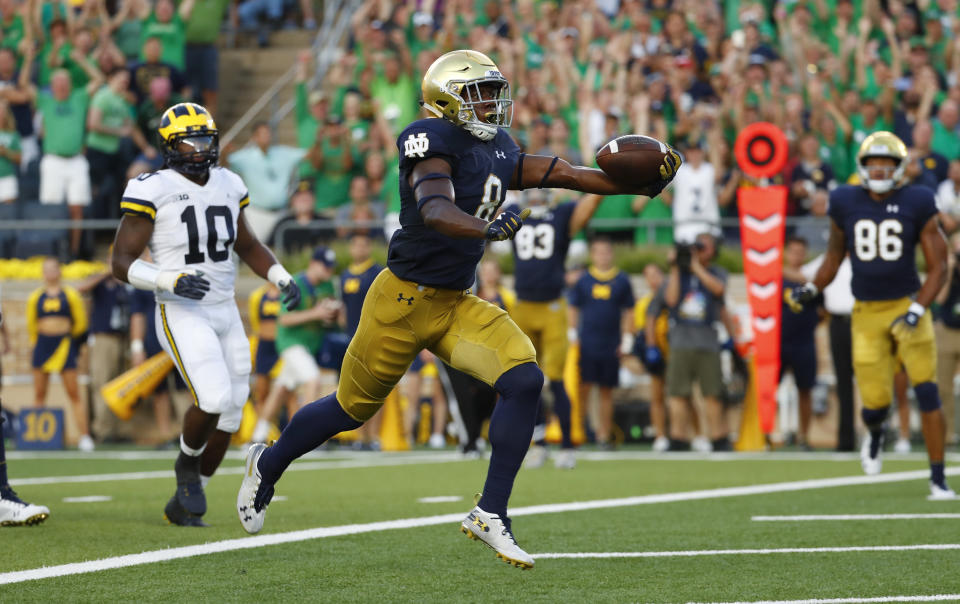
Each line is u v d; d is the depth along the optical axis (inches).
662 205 1948.8
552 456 1547.7
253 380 1739.7
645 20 2197.3
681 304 1636.3
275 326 1685.5
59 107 2079.2
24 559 666.2
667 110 2014.0
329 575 623.8
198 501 818.2
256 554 691.4
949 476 1193.4
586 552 701.9
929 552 692.1
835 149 1987.0
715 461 1440.7
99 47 2237.9
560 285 1336.1
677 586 592.1
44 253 2054.6
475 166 628.1
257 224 2086.6
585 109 2068.2
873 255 1030.4
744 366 1660.9
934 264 1015.0
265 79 2659.9
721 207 1962.4
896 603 543.8
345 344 1736.0
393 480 1176.8
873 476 1197.7
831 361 1674.5
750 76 2000.5
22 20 2292.1
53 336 1724.9
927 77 2071.9
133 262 799.1
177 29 2332.7
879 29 2218.3
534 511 903.1
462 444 1539.1
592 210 1320.1
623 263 1903.3
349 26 2534.5
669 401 1681.8
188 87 2235.5
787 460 1448.1
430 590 583.5
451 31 2177.7
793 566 648.4
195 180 820.0
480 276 1626.5
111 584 591.5
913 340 1004.6
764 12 2295.8
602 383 1704.0
